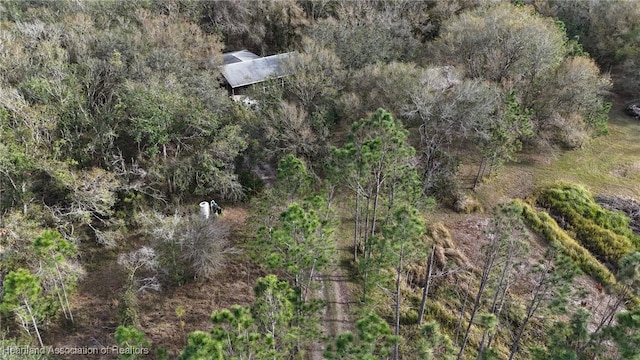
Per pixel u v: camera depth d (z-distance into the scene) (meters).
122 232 34.28
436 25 59.25
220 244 32.28
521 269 32.75
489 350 24.34
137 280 29.97
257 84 46.03
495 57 44.81
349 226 36.81
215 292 30.59
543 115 47.50
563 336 21.88
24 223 27.97
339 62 45.66
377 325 19.44
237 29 60.50
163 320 28.48
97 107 36.94
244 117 40.66
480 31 46.09
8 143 30.88
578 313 22.31
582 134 47.19
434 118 38.72
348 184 30.64
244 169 40.78
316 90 42.25
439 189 39.91
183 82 40.72
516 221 24.91
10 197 30.62
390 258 26.25
